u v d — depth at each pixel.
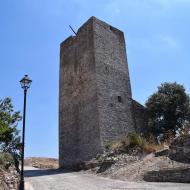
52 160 40.34
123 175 17.94
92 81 27.64
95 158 24.20
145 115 29.19
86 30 30.47
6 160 14.52
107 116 26.39
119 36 31.95
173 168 15.28
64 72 32.34
